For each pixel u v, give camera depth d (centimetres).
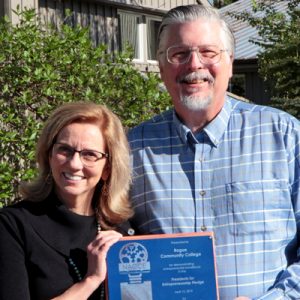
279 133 343
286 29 1402
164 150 354
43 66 697
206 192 342
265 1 1587
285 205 338
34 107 722
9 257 309
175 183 347
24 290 306
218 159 345
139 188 353
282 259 337
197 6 348
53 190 332
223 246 335
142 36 1254
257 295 330
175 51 345
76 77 717
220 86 346
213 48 342
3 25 747
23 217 317
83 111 327
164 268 321
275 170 339
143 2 1225
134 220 353
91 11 1138
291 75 1359
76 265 317
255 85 1792
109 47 1173
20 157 672
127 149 342
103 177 339
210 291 321
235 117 351
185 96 344
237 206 336
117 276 320
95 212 338
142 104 737
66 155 324
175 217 343
